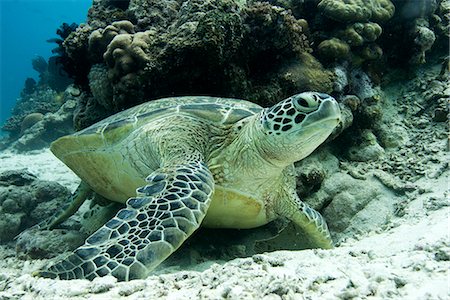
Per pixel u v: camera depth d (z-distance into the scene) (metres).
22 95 4.28
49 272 0.48
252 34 1.16
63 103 3.04
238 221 0.90
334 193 1.14
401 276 0.39
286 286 0.37
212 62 1.07
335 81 1.26
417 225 0.74
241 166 0.82
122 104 1.17
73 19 22.69
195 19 1.17
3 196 1.21
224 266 0.50
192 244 0.92
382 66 1.49
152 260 0.51
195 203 0.60
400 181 1.12
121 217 0.57
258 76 1.23
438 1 1.58
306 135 0.73
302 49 1.27
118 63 1.14
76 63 1.40
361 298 0.35
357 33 1.31
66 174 1.81
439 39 1.54
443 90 1.36
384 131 1.33
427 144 1.22
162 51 1.11
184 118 0.87
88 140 0.93
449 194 0.92
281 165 0.82
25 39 22.31
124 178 0.92
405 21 1.47
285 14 1.18
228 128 0.87
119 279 0.48
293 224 1.03
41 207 1.25
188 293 0.39
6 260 0.96
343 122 1.20
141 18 1.36
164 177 0.66
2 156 2.60
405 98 1.45
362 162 1.26
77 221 1.17
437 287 0.35
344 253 0.58
